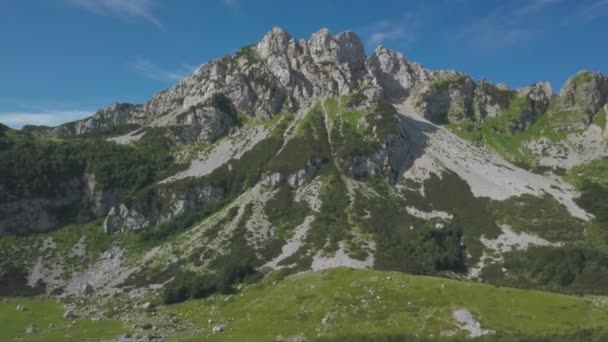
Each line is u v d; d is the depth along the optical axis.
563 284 153.75
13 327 108.62
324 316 99.69
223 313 112.19
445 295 101.12
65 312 123.00
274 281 133.00
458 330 88.31
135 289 163.75
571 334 83.94
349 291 108.31
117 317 117.25
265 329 97.19
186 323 107.00
